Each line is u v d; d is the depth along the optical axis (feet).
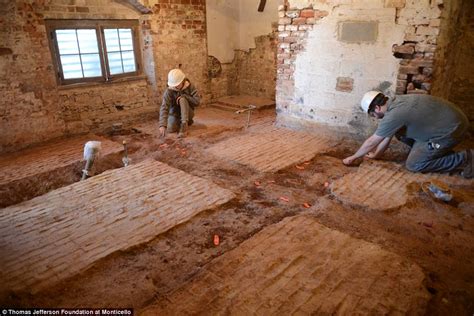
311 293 6.04
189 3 18.31
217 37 20.45
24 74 13.44
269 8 19.49
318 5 13.29
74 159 12.85
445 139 10.14
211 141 14.32
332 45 13.38
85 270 6.70
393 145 12.67
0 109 13.04
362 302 5.83
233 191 10.01
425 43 11.44
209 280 6.39
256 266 6.73
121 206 9.00
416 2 11.23
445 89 14.15
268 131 15.43
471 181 10.09
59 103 14.78
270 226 8.02
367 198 9.32
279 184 10.46
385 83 12.59
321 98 14.35
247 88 22.29
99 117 16.40
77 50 15.31
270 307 5.75
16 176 11.48
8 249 7.30
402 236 7.82
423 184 9.73
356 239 7.53
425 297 5.96
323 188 10.19
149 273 6.73
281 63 15.19
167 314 5.67
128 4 16.39
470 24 13.99
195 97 15.37
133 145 14.15
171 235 7.91
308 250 7.18
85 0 14.88
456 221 8.34
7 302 5.97
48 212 8.74
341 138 14.25
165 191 9.79
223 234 7.98
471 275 6.64
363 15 12.35
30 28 13.26
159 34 17.42
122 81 17.04
